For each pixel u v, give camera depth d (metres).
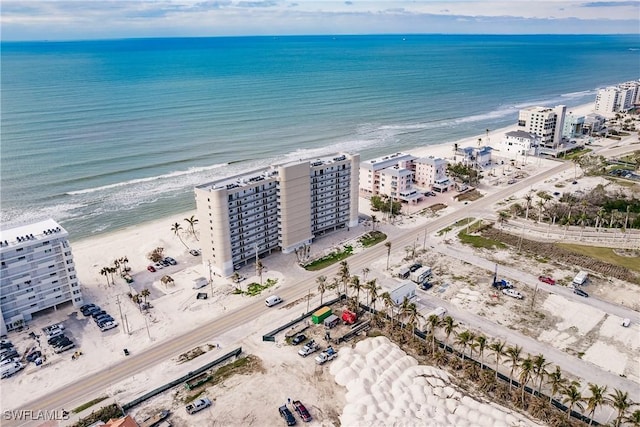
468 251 171.12
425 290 145.50
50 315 135.12
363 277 153.25
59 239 131.38
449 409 97.50
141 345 122.06
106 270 150.12
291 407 101.12
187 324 130.88
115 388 107.06
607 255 166.88
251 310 137.00
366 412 96.31
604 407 100.00
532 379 103.12
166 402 103.00
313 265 162.00
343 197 185.12
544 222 195.12
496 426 91.62
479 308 135.88
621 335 124.00
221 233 149.50
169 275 157.00
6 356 115.88
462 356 112.62
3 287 124.50
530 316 132.25
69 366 114.31
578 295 142.38
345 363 112.06
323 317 130.88
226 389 106.56
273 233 168.50
